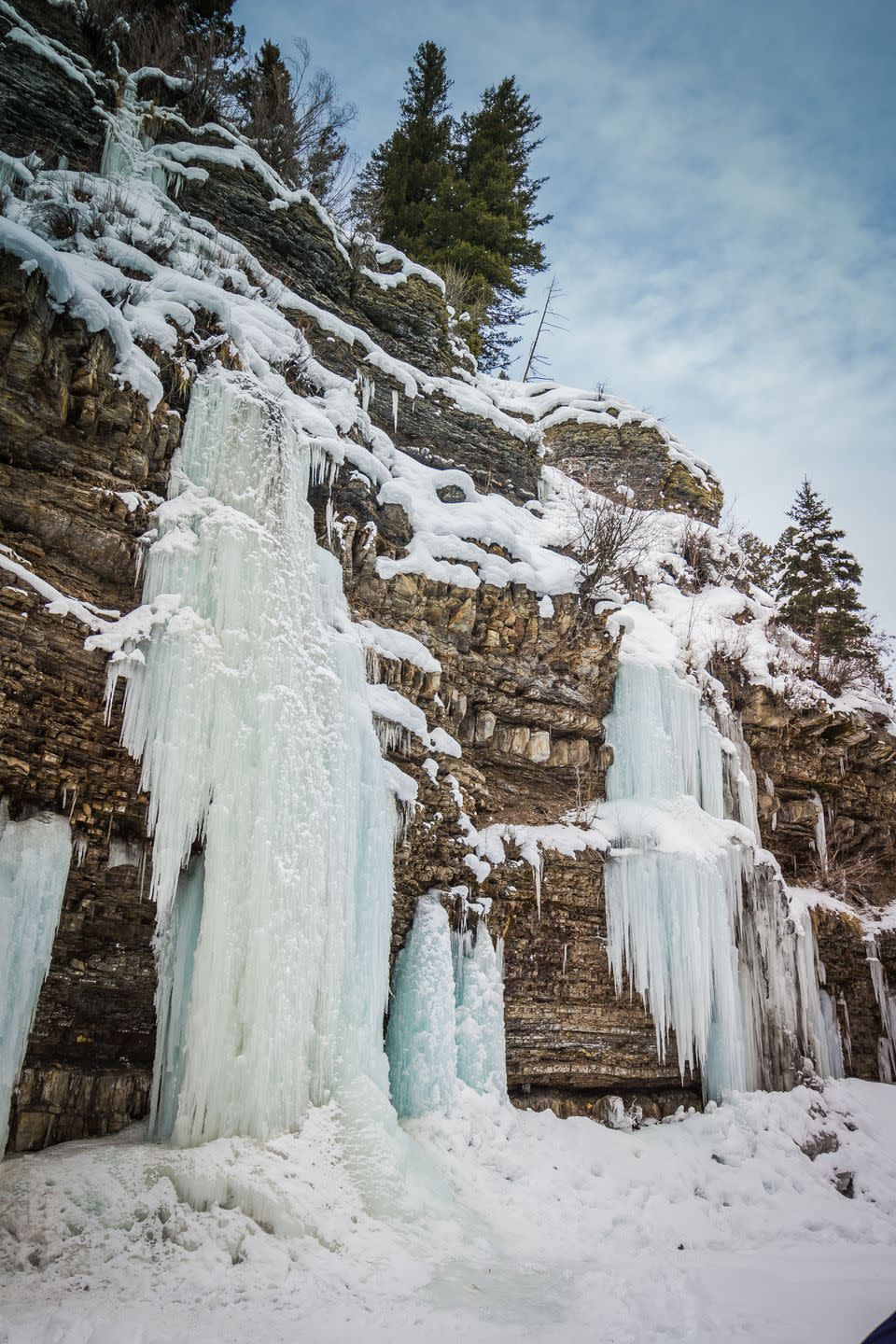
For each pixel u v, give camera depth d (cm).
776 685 1609
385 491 1272
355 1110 861
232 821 839
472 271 2445
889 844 1767
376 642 1165
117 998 853
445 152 2620
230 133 1443
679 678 1477
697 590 1789
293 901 862
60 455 861
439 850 1148
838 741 1694
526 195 2720
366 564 1195
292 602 970
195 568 898
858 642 2392
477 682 1291
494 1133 1030
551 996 1220
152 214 1223
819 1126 1259
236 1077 782
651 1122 1226
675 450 2038
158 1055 803
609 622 1404
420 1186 873
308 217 1479
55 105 1238
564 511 1630
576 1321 690
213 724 851
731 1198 1095
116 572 873
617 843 1307
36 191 1093
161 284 1050
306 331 1359
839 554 2794
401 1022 1045
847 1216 1087
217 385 992
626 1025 1257
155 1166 718
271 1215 723
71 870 830
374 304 1545
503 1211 920
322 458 1151
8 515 820
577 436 2006
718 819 1430
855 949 1605
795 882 1655
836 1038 1523
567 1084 1212
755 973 1358
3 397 807
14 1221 653
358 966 949
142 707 831
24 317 802
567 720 1361
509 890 1202
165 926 828
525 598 1331
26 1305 588
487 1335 644
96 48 1362
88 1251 649
